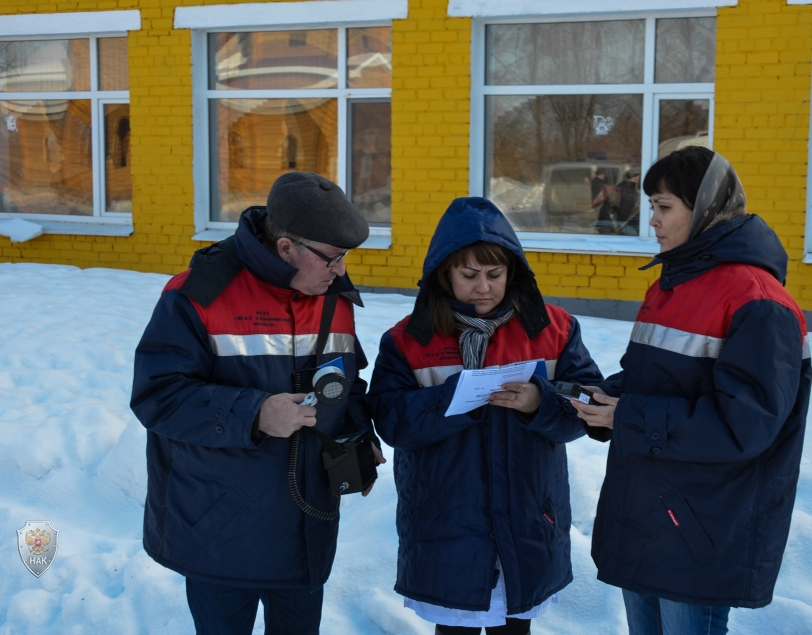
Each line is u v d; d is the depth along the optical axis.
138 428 3.87
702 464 2.04
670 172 2.11
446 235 2.33
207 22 7.99
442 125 7.46
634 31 7.23
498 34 7.52
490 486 2.31
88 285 7.15
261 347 2.16
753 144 6.75
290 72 8.13
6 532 3.40
